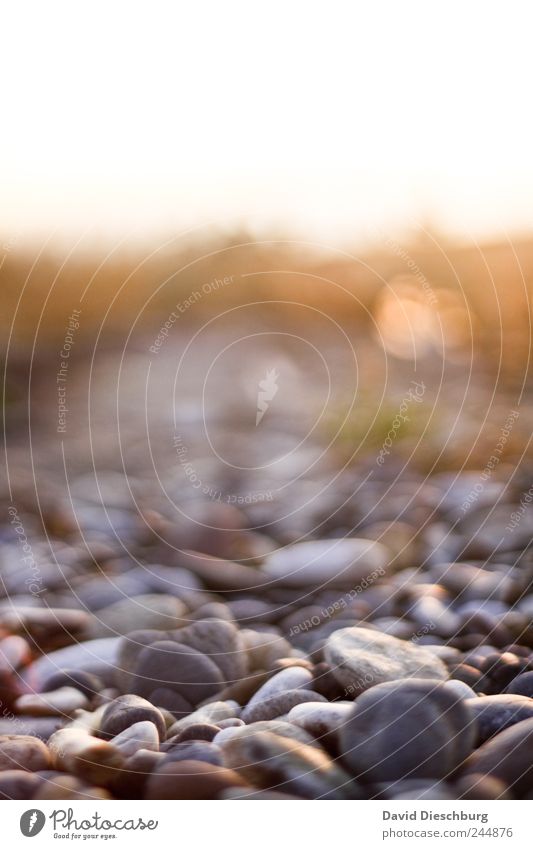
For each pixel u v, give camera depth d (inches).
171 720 14.8
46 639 18.5
